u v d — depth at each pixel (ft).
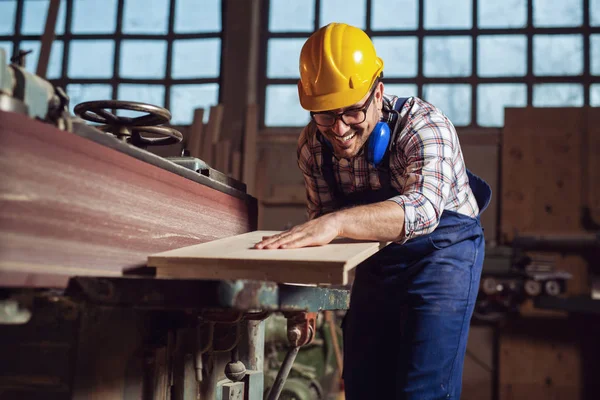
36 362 3.84
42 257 3.17
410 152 5.42
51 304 3.83
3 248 2.92
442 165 5.28
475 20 17.39
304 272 3.62
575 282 15.87
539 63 17.19
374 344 6.24
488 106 17.21
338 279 3.56
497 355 15.98
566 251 15.87
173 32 18.25
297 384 10.13
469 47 17.40
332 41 5.45
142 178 4.11
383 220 4.61
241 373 5.59
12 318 3.15
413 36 17.56
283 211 16.72
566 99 17.01
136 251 4.02
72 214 3.40
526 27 17.21
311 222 4.40
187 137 17.54
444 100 17.37
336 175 6.18
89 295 3.31
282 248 4.13
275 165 17.16
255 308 3.33
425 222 4.84
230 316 4.67
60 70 18.15
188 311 4.71
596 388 15.53
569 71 17.07
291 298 3.65
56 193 3.28
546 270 14.74
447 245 5.82
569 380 15.61
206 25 18.26
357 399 6.32
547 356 15.72
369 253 4.19
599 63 17.01
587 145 16.25
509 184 16.38
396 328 6.16
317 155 6.15
